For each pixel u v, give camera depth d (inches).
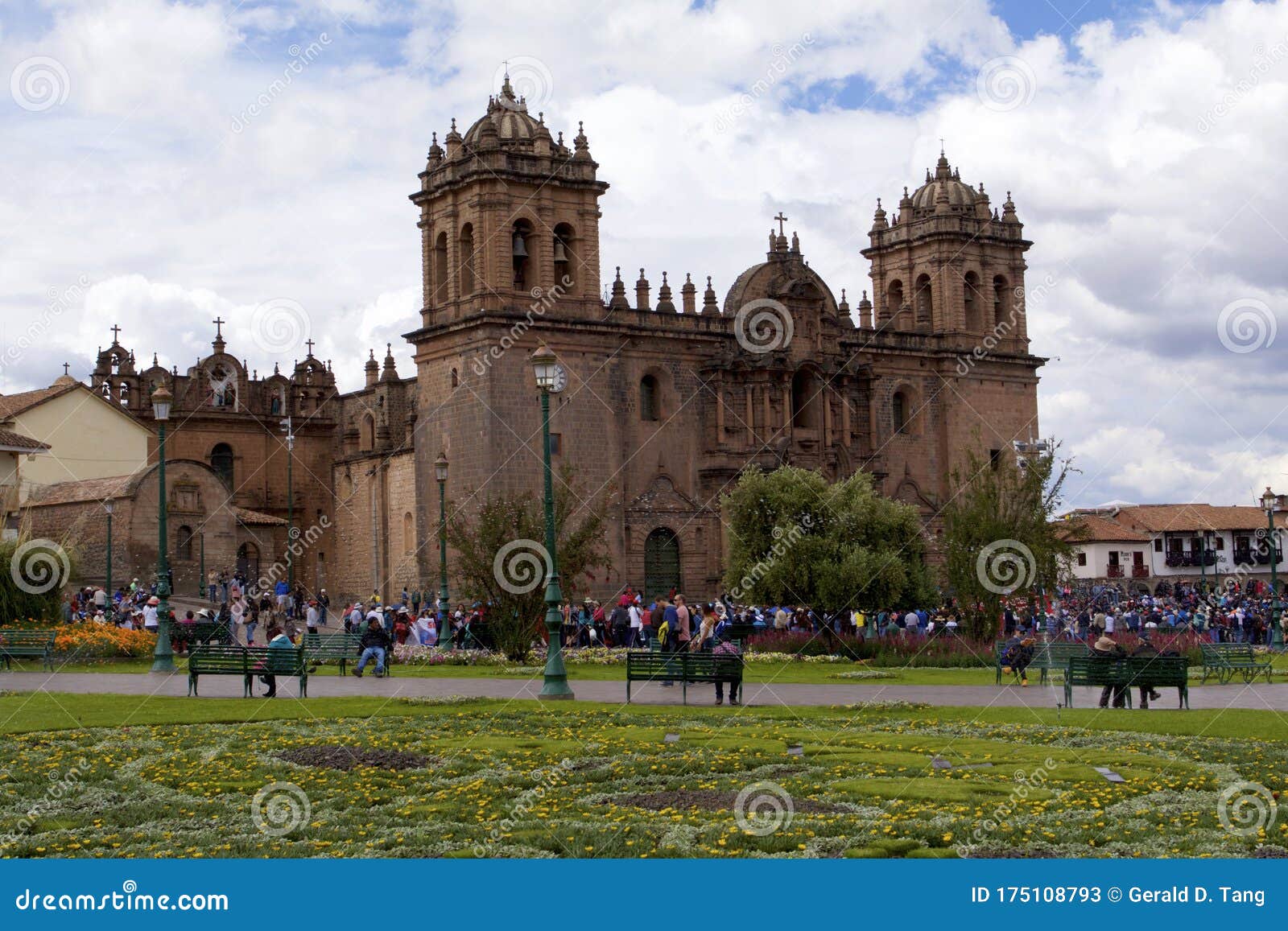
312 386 4461.1
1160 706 1652.3
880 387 4254.4
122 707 1540.4
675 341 3826.3
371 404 4217.5
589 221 3678.6
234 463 4357.8
